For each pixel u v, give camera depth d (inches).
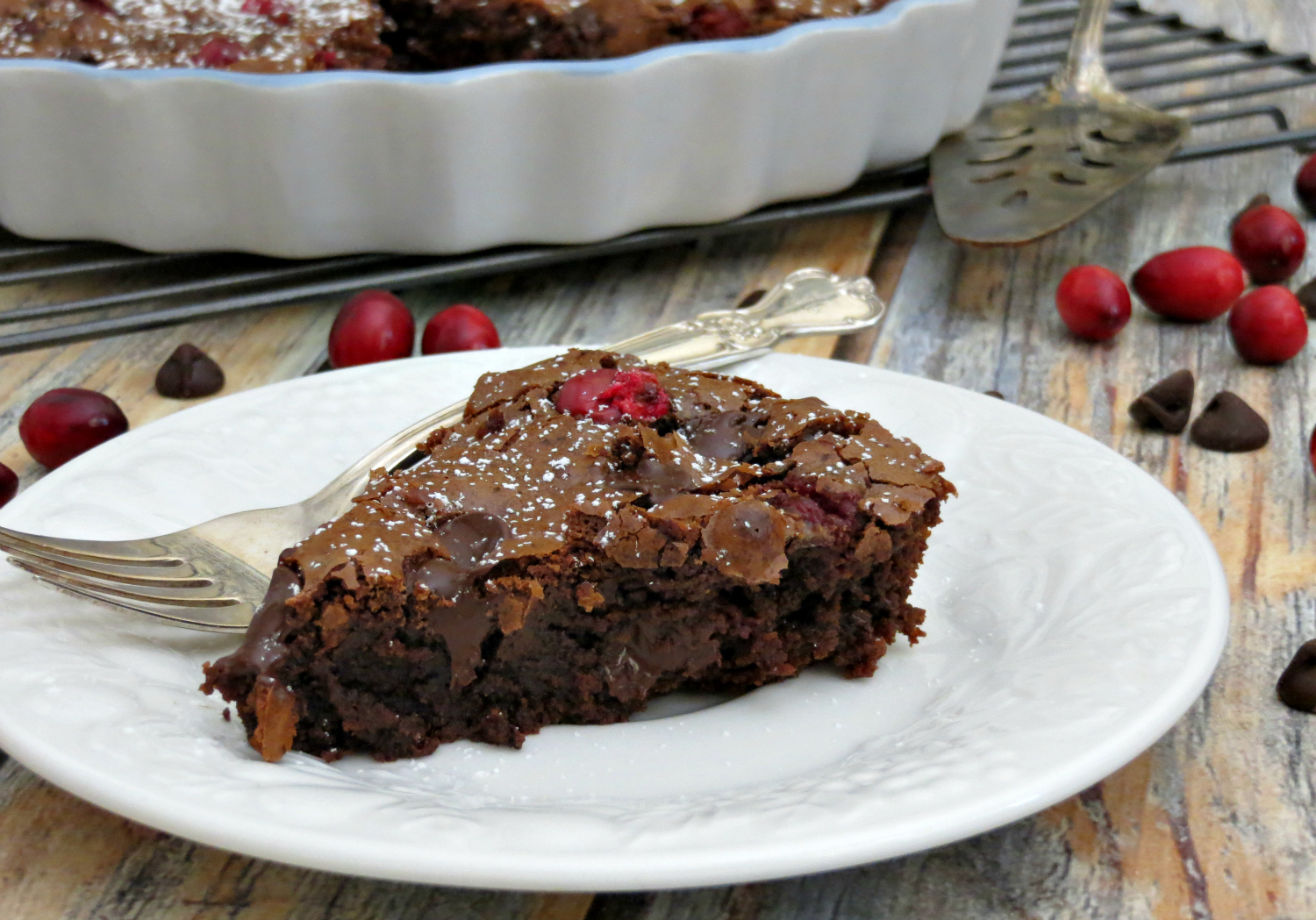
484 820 14.8
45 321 20.7
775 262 22.2
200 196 20.3
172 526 17.3
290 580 15.8
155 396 20.0
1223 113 23.3
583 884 14.3
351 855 14.4
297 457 18.1
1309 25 26.2
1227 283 21.0
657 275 22.0
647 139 20.7
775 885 15.4
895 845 14.6
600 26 21.9
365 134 20.0
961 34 21.5
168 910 15.2
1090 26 23.2
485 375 18.1
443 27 22.2
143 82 19.6
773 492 16.6
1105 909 15.3
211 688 15.6
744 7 21.7
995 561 17.3
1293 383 20.5
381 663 16.0
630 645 16.5
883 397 18.7
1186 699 15.5
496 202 20.7
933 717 16.2
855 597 16.7
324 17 21.9
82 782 14.7
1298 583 18.0
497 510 16.4
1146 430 19.9
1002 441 18.2
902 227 22.9
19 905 15.2
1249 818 15.9
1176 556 16.7
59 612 16.1
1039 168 22.1
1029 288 21.8
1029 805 14.8
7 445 19.3
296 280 21.4
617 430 17.2
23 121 20.0
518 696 16.4
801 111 21.3
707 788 15.8
